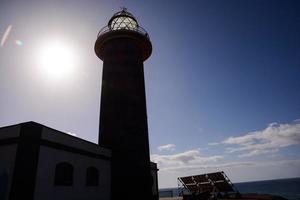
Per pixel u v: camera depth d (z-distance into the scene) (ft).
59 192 41.88
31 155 37.68
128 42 70.08
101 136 61.98
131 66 67.46
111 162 58.44
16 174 36.19
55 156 42.70
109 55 69.21
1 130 41.75
